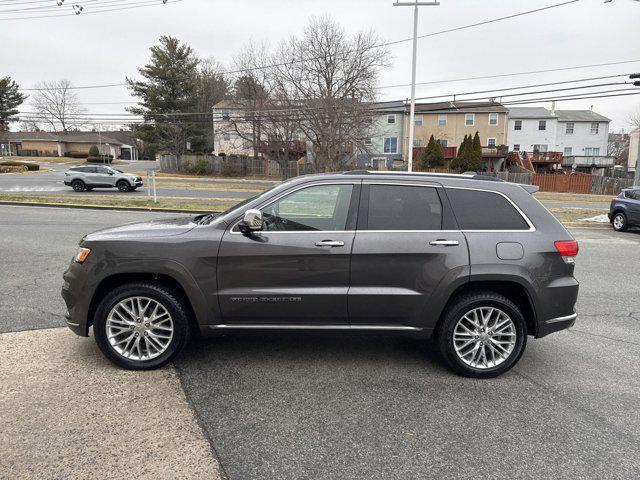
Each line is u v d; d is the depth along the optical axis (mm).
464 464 2734
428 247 3797
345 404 3428
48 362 3973
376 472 2643
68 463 2641
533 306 3871
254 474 2598
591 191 40875
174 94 49719
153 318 3875
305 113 34719
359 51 35844
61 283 6555
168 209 17922
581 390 3736
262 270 3789
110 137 92688
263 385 3699
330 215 3922
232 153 58812
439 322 3963
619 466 2738
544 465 2736
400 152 51906
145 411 3240
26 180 34156
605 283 7676
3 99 73500
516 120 54875
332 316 3869
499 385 3807
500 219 3932
